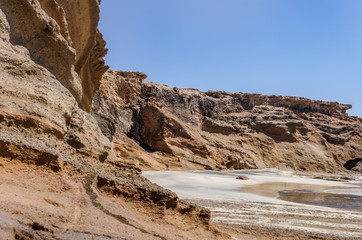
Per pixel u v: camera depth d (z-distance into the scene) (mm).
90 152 9211
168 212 7840
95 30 18109
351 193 29109
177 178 28906
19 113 6754
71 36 16547
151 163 36312
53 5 12570
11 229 3766
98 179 7488
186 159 48156
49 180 6129
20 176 5641
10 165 5656
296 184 36562
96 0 17031
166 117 51062
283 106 91562
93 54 23312
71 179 6734
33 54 10359
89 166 8281
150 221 7207
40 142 6730
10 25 9312
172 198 7973
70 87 12500
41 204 5141
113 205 6965
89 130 10367
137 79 59406
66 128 8422
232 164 55812
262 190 27453
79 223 5293
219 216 12945
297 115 89125
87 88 23062
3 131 6121
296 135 76812
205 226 8727
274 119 80125
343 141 83688
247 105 85125
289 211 15477
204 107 70688
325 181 44375
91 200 6590
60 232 4609
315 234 10859
